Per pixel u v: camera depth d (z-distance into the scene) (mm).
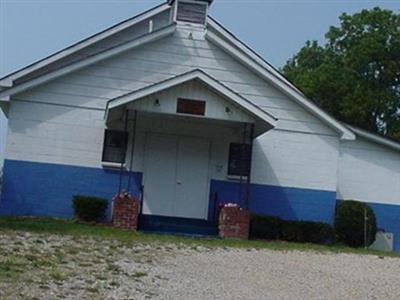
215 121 22984
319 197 24641
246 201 23281
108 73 23906
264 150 24625
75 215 22969
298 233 22875
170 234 21484
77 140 23672
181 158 24078
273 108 24641
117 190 23672
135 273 13141
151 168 23906
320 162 24750
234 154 24234
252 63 24281
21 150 23453
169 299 11336
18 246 15000
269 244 20641
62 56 24688
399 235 26438
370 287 14039
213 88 21953
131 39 24750
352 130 25859
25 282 11359
